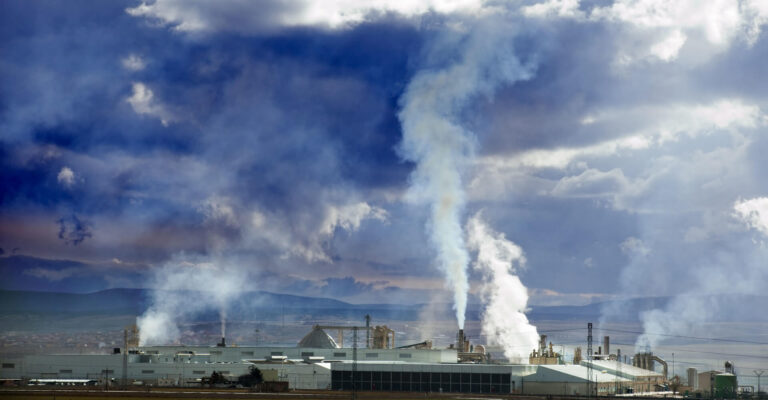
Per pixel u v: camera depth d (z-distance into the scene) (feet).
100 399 613.11
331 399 624.18
